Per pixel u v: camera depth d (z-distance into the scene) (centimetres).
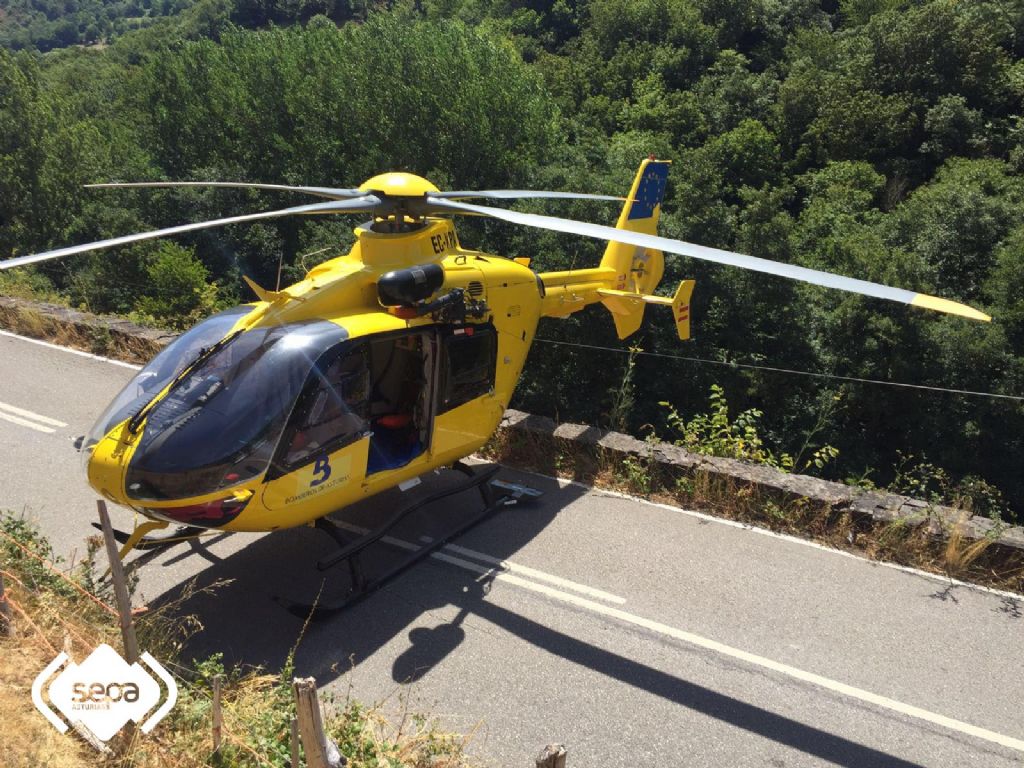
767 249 2317
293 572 658
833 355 2183
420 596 630
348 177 2708
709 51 5059
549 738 488
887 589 660
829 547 722
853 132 3822
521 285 750
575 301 878
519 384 2109
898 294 409
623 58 4906
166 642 532
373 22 2919
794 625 607
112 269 2059
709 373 2116
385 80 2662
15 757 372
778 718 514
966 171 3105
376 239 638
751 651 577
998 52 3962
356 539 616
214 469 516
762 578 668
